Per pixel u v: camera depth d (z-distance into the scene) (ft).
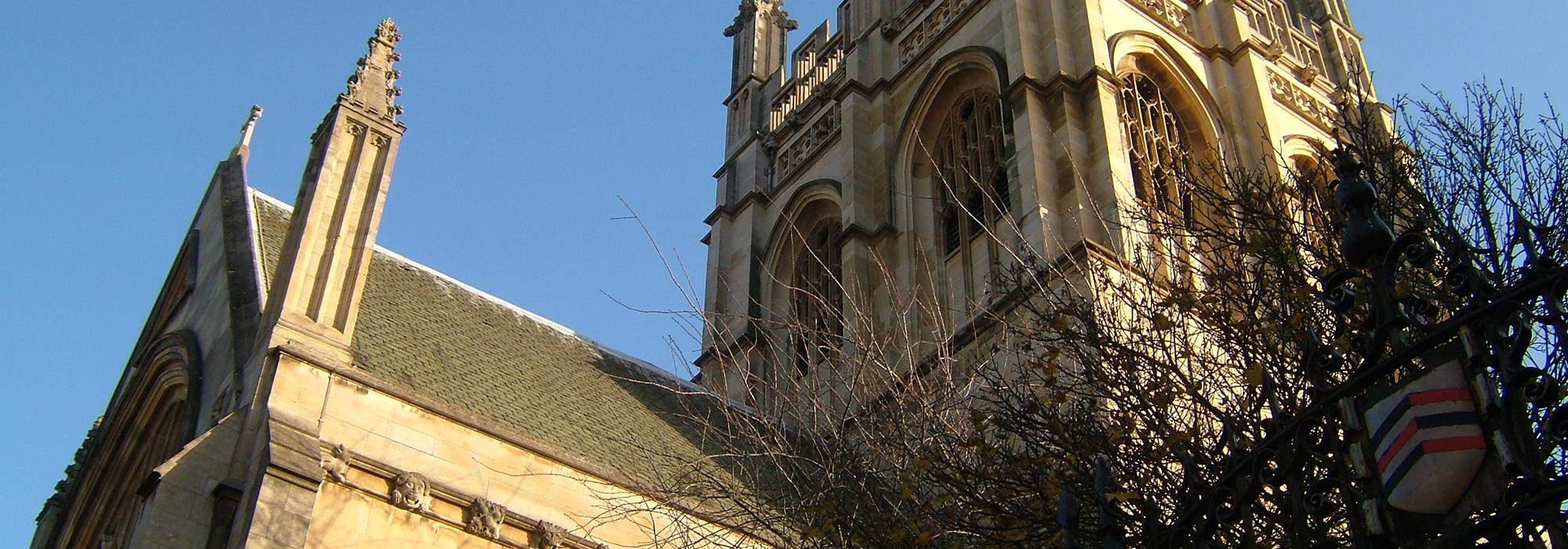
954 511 85.61
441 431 112.37
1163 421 80.94
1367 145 99.04
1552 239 80.64
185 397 124.98
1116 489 68.18
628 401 147.02
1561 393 40.47
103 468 133.39
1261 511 57.00
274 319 113.39
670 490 103.60
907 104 193.26
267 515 97.45
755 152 222.28
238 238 135.54
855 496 88.17
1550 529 34.76
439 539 106.83
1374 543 36.83
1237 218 105.29
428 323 138.21
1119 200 138.10
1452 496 35.65
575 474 116.47
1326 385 40.86
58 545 135.03
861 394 113.39
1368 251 40.37
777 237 208.54
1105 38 176.86
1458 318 37.29
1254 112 185.16
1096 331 92.22
